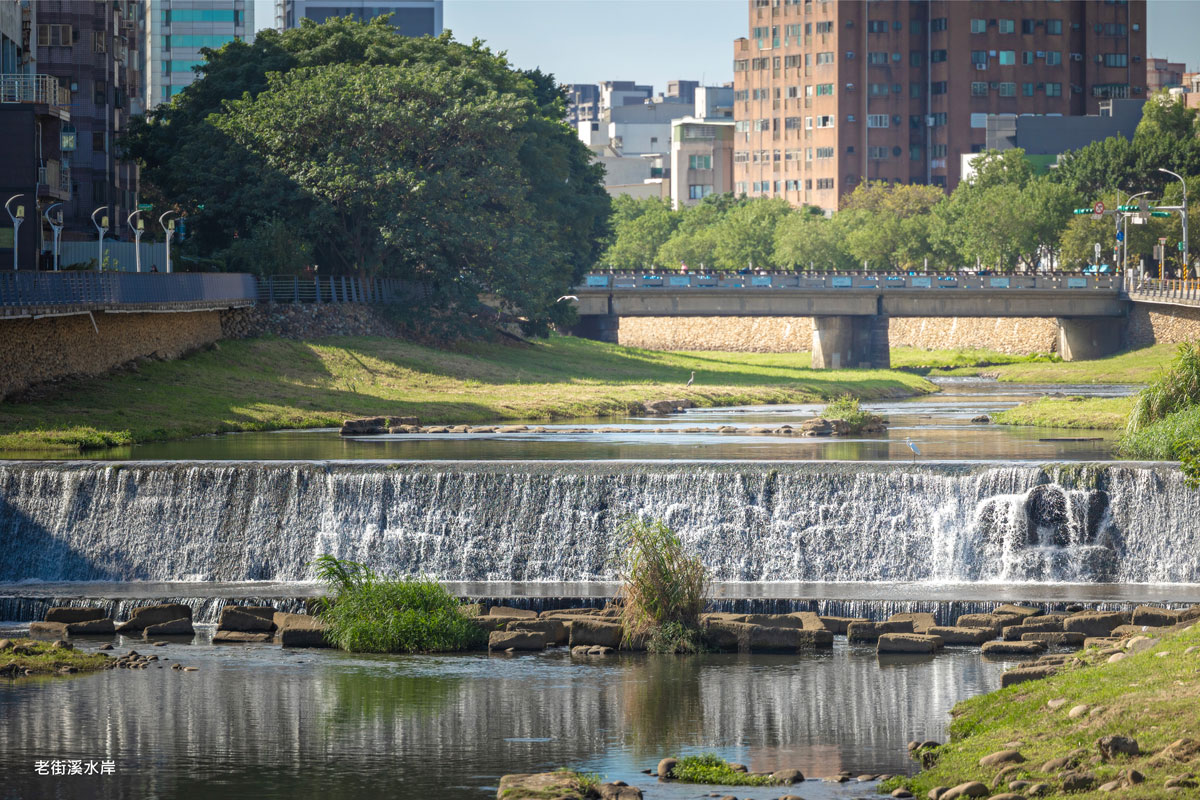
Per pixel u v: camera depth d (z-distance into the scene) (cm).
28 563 5331
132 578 5316
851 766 3066
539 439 7531
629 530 4688
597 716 3488
